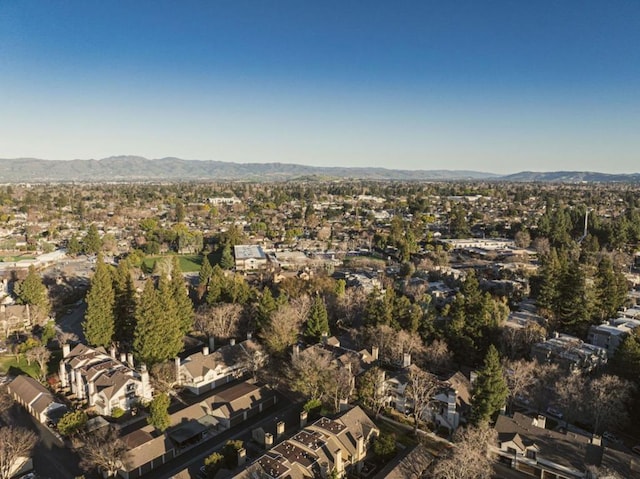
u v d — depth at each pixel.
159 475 64.44
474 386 73.75
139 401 81.44
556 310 115.38
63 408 79.25
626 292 125.00
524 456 63.81
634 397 75.00
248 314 114.94
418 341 95.31
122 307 106.62
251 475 55.84
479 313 98.06
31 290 127.25
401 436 72.38
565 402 74.25
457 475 56.56
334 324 119.00
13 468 64.25
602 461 58.88
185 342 108.00
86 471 65.12
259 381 90.38
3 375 93.69
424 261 175.50
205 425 74.31
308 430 66.69
